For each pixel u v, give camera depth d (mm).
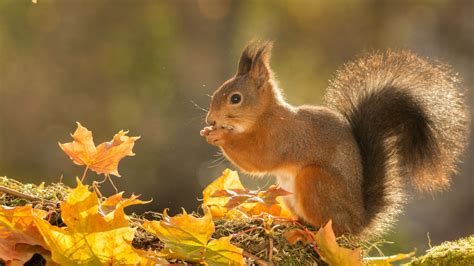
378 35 9961
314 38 10172
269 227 5539
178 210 8148
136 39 10008
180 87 9711
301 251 5543
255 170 5711
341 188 5652
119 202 5500
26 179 8531
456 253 5570
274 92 5715
